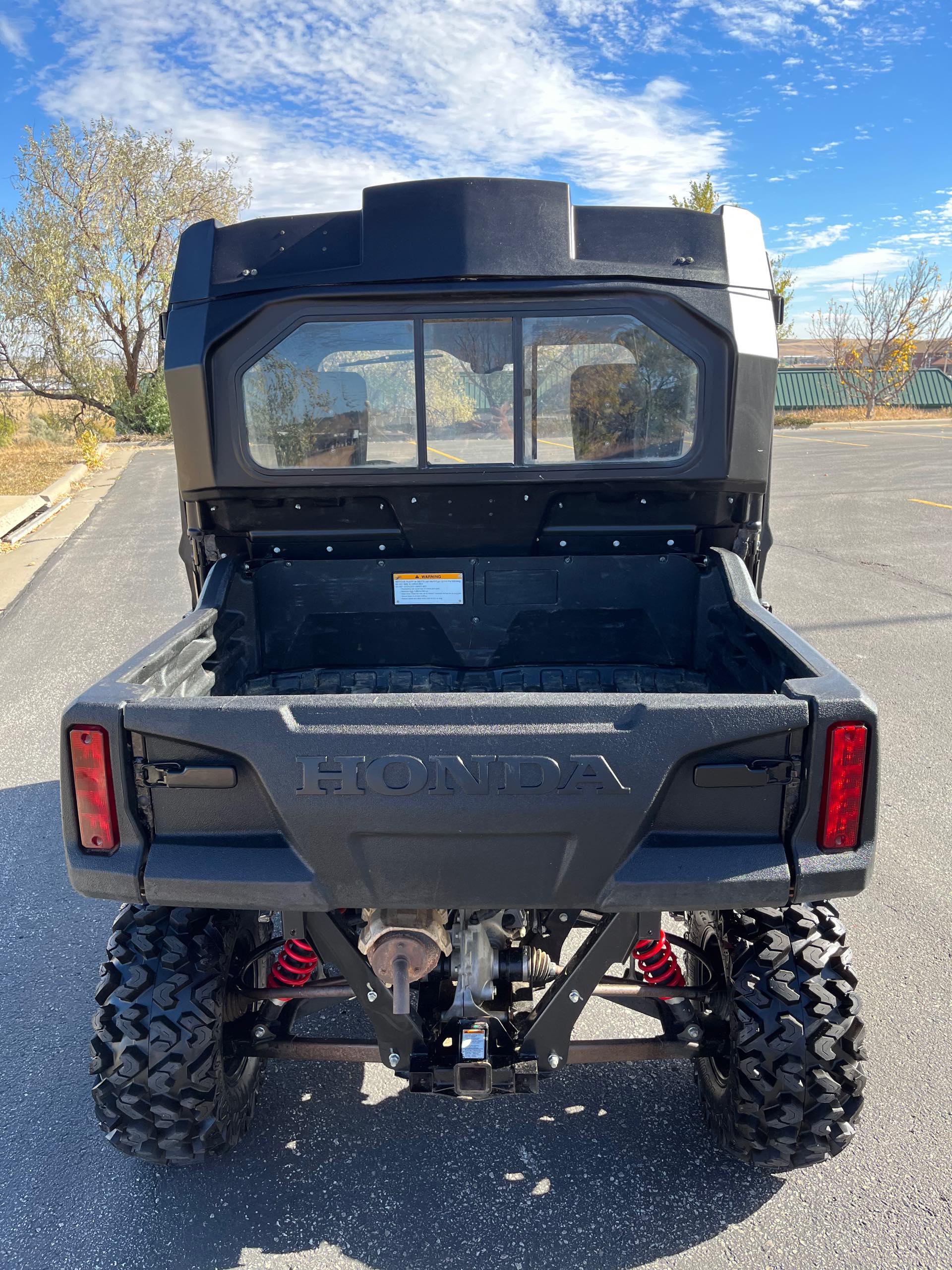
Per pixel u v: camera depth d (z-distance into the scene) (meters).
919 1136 2.83
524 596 3.64
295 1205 2.64
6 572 11.41
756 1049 2.34
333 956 2.35
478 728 2.08
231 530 3.54
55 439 30.19
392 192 3.12
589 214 3.18
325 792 2.11
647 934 2.30
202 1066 2.41
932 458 22.05
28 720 6.50
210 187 31.62
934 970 3.62
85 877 2.21
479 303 3.21
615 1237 2.52
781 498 16.27
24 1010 3.51
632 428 3.36
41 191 29.61
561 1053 2.40
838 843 2.17
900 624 8.23
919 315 43.34
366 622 3.68
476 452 3.36
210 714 2.12
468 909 2.21
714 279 3.22
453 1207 2.63
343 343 3.26
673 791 2.14
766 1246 2.48
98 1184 2.73
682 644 3.67
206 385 3.24
